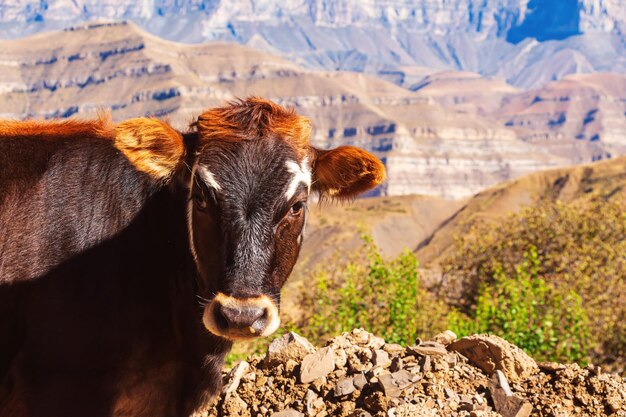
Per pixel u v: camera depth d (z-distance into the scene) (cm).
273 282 582
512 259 3088
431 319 2016
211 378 659
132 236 632
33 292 608
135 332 623
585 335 1661
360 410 723
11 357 614
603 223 3144
